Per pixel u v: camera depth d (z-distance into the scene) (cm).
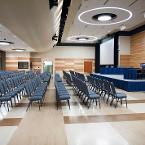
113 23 1233
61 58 2314
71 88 1142
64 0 721
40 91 699
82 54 2311
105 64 1939
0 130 428
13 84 852
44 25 748
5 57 2314
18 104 691
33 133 410
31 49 2056
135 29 1484
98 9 921
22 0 420
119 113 567
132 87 1027
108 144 357
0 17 561
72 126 454
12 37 1319
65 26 1108
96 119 508
